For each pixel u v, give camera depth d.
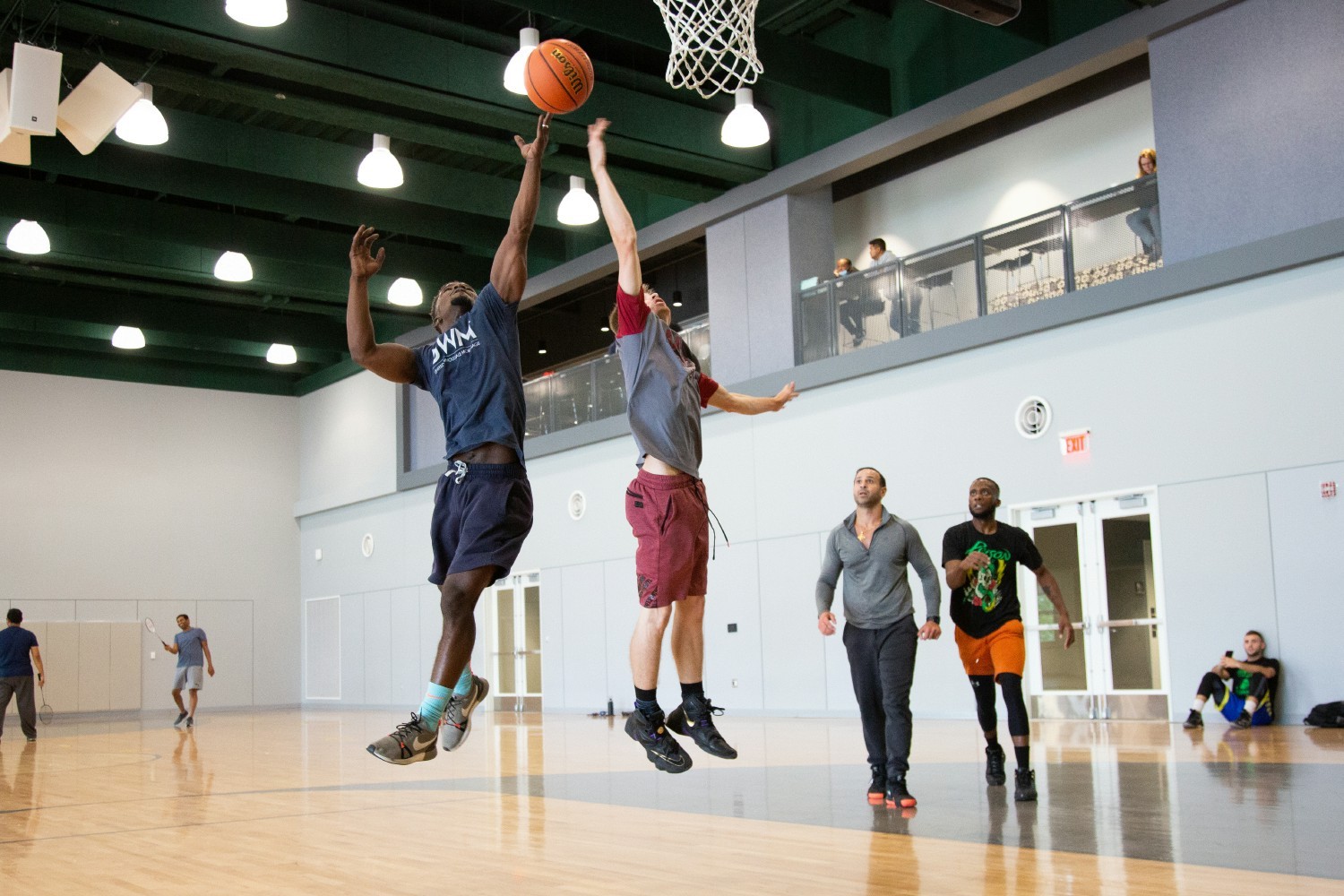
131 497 25.75
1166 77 12.99
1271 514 11.98
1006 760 8.98
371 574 25.47
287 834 6.30
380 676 24.92
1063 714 13.66
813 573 16.20
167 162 16.73
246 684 26.67
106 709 24.72
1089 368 13.54
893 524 6.88
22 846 6.18
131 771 10.77
